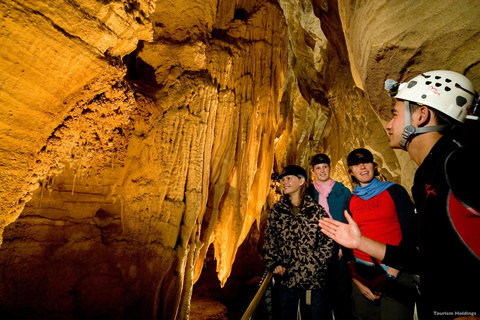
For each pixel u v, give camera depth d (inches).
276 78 238.2
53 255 145.6
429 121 35.4
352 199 77.5
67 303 147.5
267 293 77.9
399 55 110.6
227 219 204.8
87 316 152.1
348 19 144.8
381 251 44.1
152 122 163.3
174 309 155.7
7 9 65.9
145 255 159.8
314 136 400.2
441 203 27.0
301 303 72.4
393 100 130.2
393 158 215.8
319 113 390.9
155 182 161.6
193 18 186.7
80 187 153.4
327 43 327.0
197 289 345.7
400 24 104.7
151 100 164.2
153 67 184.7
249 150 210.2
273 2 239.5
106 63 90.7
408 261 43.8
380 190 71.3
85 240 153.4
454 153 26.7
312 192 92.0
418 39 101.5
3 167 79.7
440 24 92.7
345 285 76.6
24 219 138.9
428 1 93.1
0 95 73.5
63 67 81.1
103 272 156.9
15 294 135.6
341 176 323.0
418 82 37.4
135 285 159.9
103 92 103.7
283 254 76.4
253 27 223.8
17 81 74.6
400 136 38.9
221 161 196.9
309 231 73.2
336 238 46.0
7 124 77.5
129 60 191.6
